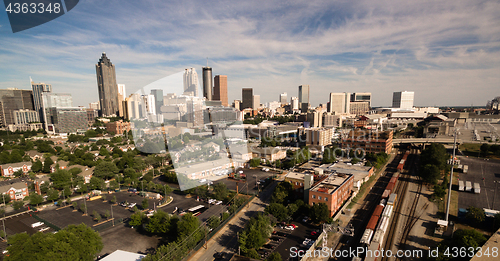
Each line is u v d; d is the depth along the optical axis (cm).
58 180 13625
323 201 9681
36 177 15438
